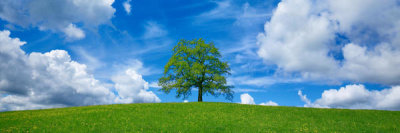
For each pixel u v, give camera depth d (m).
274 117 25.75
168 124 21.41
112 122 22.00
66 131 18.83
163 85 44.22
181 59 43.91
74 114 25.98
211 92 44.03
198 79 43.34
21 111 30.70
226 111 28.81
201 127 20.58
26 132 18.55
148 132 18.81
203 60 44.44
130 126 20.56
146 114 25.95
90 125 20.75
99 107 31.92
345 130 20.38
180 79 42.28
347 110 30.88
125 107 31.28
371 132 19.80
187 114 26.42
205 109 29.91
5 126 20.53
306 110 30.62
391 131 20.06
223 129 20.14
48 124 21.09
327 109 31.70
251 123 22.48
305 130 20.20
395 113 28.88
